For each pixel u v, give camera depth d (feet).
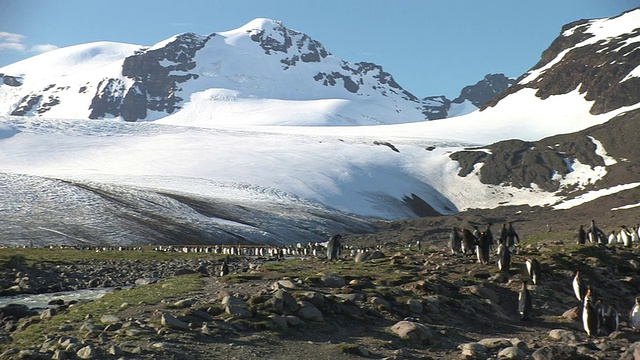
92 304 71.15
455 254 108.88
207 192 548.72
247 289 74.90
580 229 134.41
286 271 92.63
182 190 539.29
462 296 79.15
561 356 54.60
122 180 558.56
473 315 73.31
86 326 57.36
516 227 468.34
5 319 72.18
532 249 119.96
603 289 93.81
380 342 58.29
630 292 95.20
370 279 83.20
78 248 290.35
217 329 57.06
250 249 299.79
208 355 50.98
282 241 428.15
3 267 147.23
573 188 636.89
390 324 65.21
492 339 60.85
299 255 272.10
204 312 61.67
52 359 47.78
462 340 63.46
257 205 522.47
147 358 48.65
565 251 108.88
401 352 54.80
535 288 85.15
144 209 438.81
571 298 84.74
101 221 389.39
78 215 395.96
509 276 90.33
